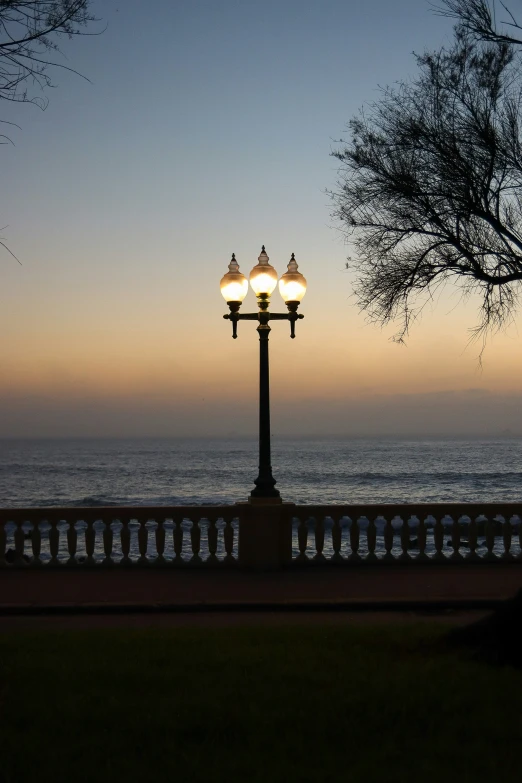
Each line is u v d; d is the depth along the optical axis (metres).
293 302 12.86
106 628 9.20
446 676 6.56
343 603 10.52
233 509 12.96
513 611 6.93
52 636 8.28
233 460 142.38
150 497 64.38
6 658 7.24
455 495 63.25
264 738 5.28
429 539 27.31
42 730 5.45
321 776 4.71
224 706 5.85
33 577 12.17
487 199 11.50
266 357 12.93
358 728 5.48
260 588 11.38
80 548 27.17
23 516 12.87
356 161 12.28
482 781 4.61
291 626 8.90
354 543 13.16
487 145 11.41
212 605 10.42
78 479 90.81
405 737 5.33
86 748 5.11
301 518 13.06
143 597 10.77
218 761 4.95
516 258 11.23
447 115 11.84
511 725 5.47
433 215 11.66
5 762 4.87
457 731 5.41
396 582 11.79
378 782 4.63
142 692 6.26
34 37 8.35
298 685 6.41
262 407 12.96
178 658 7.22
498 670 6.72
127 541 12.91
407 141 11.98
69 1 8.32
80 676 6.62
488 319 12.60
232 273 12.77
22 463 134.25
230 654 7.36
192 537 12.95
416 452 183.38
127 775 4.70
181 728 5.44
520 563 13.35
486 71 11.62
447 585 11.55
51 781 4.61
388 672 6.69
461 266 11.59
